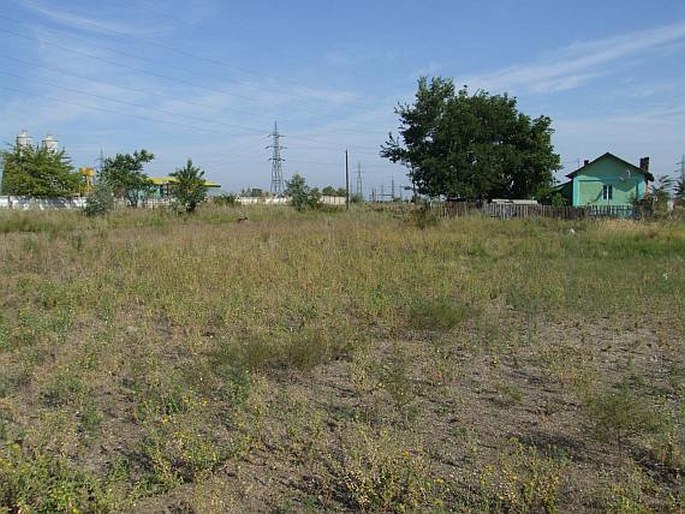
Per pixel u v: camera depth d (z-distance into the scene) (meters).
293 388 5.27
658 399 4.92
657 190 30.16
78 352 6.00
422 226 21.05
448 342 6.86
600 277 11.44
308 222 22.19
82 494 3.26
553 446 4.11
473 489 3.53
